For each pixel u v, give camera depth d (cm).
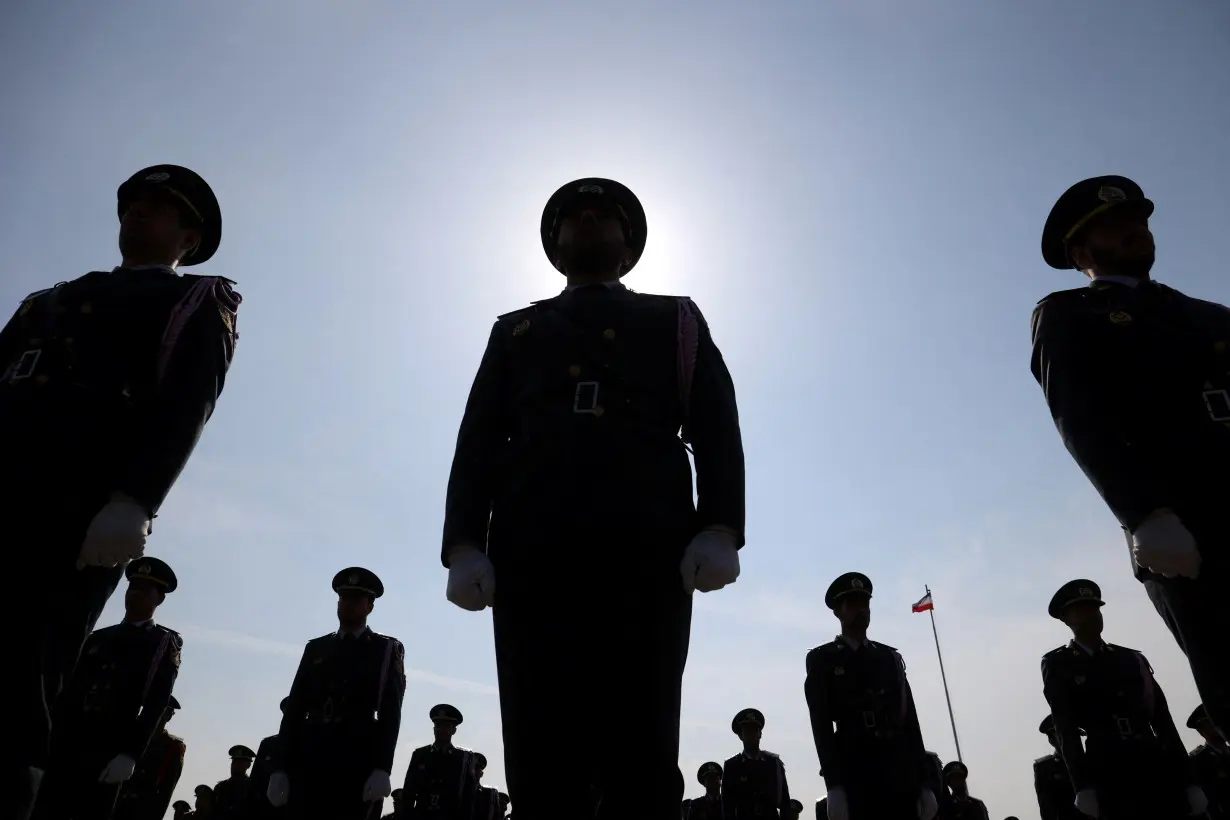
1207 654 253
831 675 711
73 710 622
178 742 1016
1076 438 276
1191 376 283
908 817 676
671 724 222
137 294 298
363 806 673
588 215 297
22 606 244
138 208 335
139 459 259
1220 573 253
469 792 1242
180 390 283
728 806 1231
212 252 362
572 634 223
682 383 261
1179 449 270
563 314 272
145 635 661
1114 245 330
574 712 218
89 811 605
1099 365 292
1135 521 247
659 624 225
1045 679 664
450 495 250
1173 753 624
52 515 254
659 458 242
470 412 264
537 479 238
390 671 707
